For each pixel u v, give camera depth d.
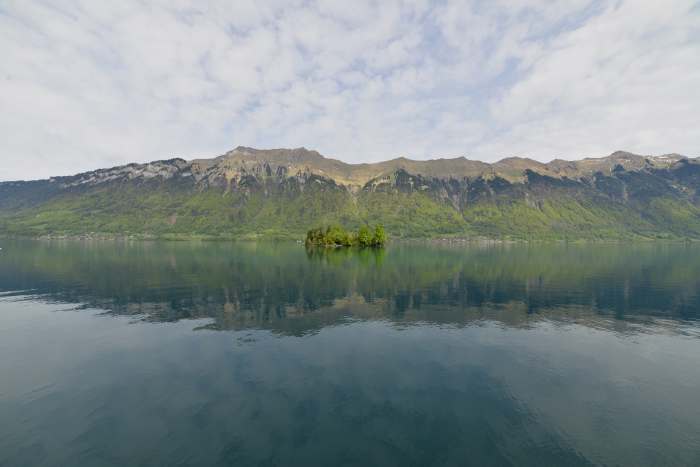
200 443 23.03
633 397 29.86
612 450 22.73
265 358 37.91
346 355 39.00
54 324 50.44
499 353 39.88
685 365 36.72
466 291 77.75
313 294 73.19
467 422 25.83
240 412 26.92
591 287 83.19
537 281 92.75
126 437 23.67
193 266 122.06
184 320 53.03
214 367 35.44
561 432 24.73
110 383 31.77
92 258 147.75
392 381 32.59
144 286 81.19
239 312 58.09
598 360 37.94
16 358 37.62
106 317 54.34
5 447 22.58
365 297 70.62
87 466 20.83
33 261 132.00
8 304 62.66
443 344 42.84
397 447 22.83
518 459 21.78
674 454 22.39
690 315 57.25
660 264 139.00
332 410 27.33
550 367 36.03
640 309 61.44
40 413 26.70
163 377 33.03
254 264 129.88
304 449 22.50
